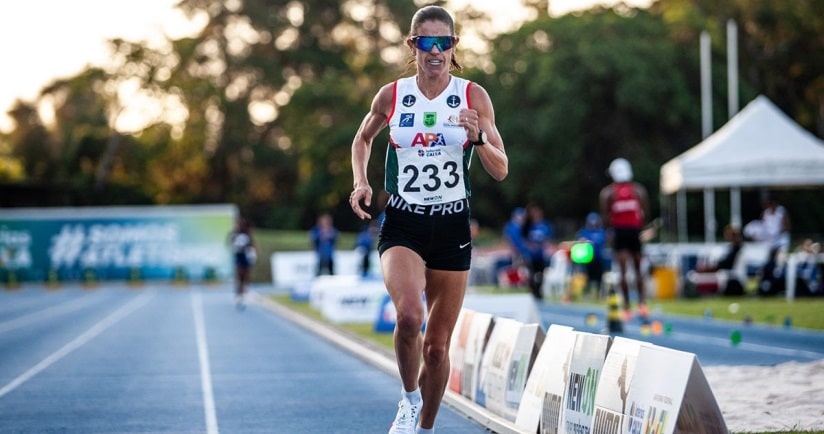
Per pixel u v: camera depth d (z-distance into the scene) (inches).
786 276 2652.6
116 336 2100.1
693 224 6063.0
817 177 2760.8
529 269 2832.2
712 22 6245.1
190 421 1007.6
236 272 3161.9
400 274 706.8
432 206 714.2
